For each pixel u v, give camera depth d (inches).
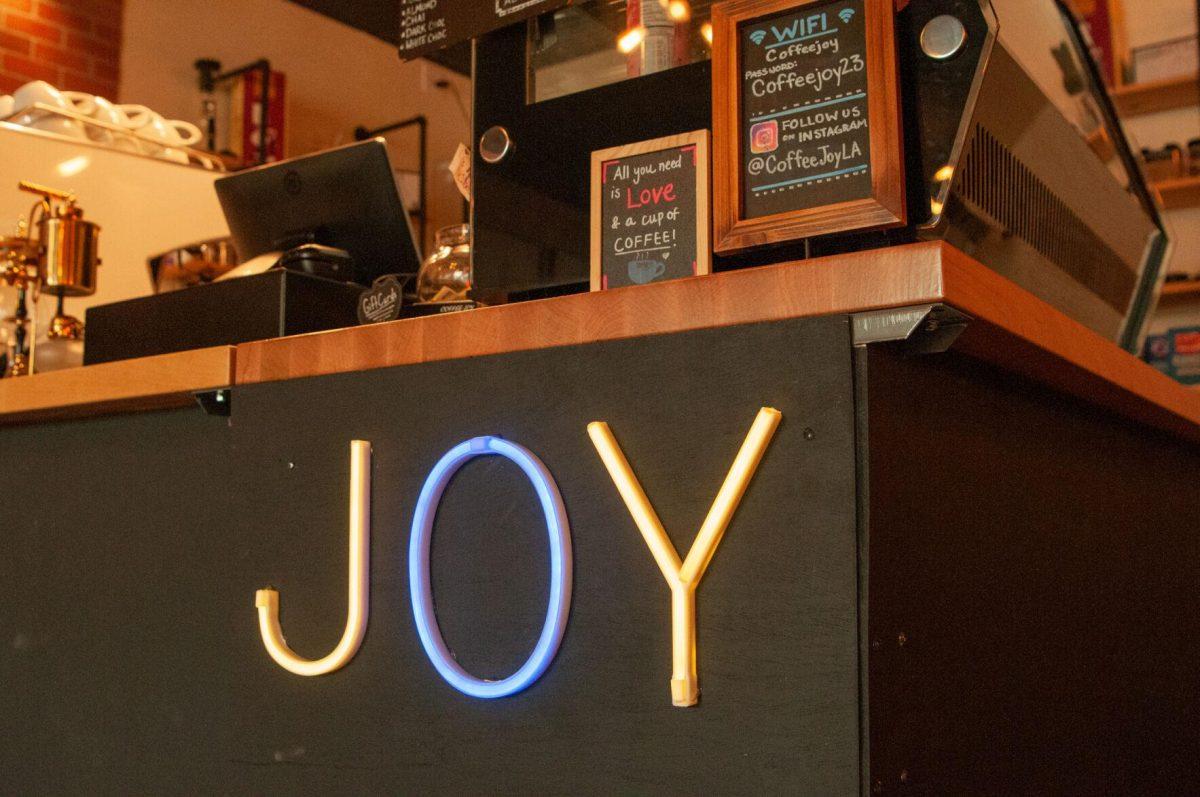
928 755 35.3
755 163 41.4
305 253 69.5
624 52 51.3
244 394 49.6
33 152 112.0
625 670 37.0
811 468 33.9
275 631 47.1
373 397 45.1
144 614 55.3
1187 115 162.1
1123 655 55.2
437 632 42.1
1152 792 57.9
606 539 38.0
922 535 36.2
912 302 32.8
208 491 53.1
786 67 41.2
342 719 44.7
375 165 73.4
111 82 195.9
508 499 40.8
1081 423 52.1
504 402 41.1
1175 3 160.7
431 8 56.8
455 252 63.2
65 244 81.4
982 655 39.8
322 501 46.3
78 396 55.5
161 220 121.4
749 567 34.7
